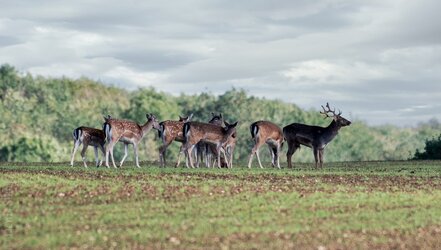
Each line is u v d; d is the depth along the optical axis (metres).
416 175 53.62
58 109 195.62
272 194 40.16
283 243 28.84
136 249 27.61
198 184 43.22
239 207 36.38
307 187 43.56
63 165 62.88
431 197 40.94
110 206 36.56
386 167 65.38
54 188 41.09
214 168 57.41
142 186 42.03
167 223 32.47
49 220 32.94
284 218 34.03
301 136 63.28
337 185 44.94
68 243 28.31
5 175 45.16
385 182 47.62
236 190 41.31
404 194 41.66
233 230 31.06
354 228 32.28
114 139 56.72
